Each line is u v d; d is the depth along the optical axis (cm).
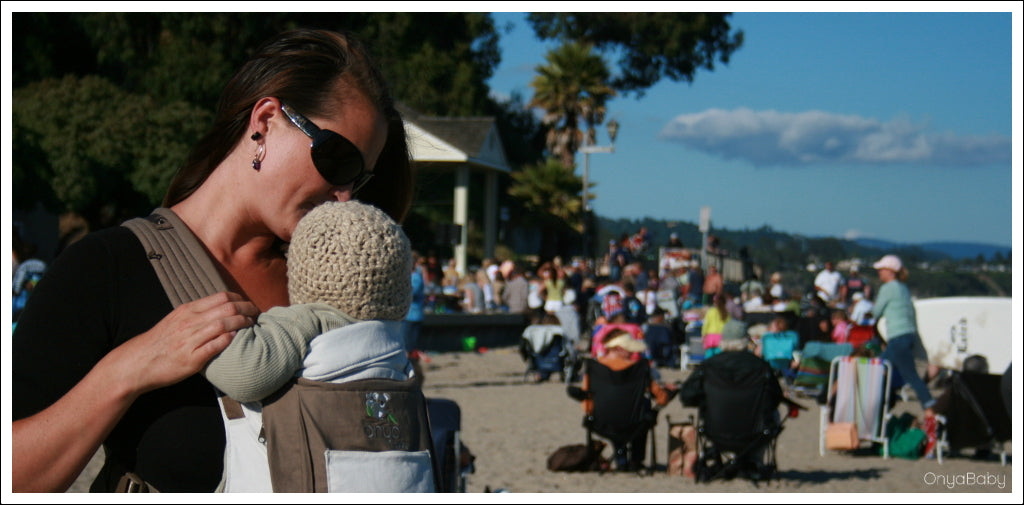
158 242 173
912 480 778
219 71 3419
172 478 164
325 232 168
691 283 2695
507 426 1024
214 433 165
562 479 764
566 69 4662
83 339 162
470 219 3981
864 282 2841
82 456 153
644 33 4859
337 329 165
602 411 798
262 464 161
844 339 1484
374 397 165
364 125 187
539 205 4097
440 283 2528
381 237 169
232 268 185
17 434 150
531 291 2225
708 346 1554
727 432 763
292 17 3588
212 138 187
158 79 3441
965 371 862
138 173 3022
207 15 3462
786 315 1680
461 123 3294
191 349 154
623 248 3372
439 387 1357
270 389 159
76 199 3003
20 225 3303
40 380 159
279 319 164
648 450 945
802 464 862
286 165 181
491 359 1783
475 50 4647
